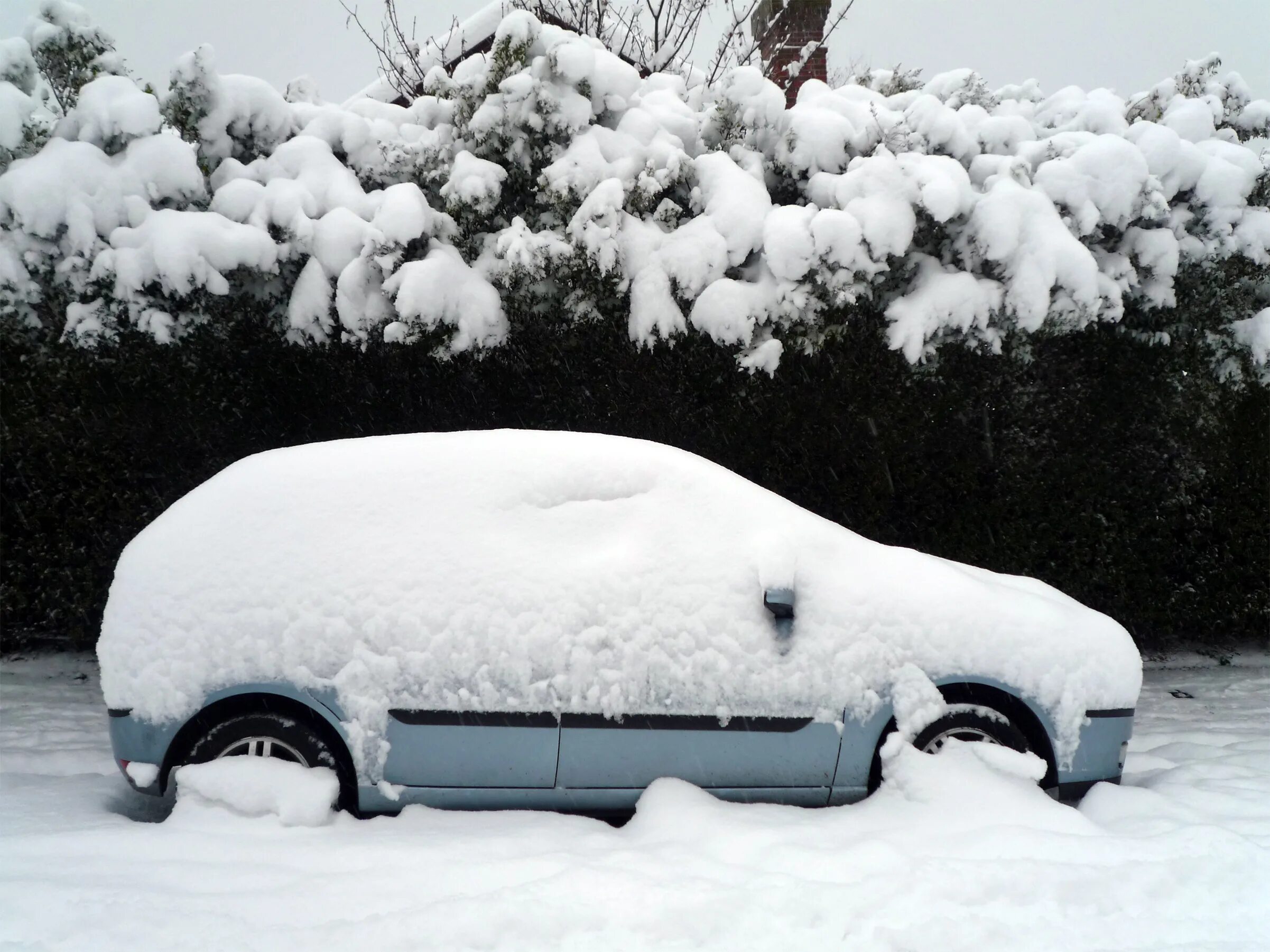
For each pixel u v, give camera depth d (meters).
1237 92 7.37
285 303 6.29
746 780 3.40
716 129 6.79
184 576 3.36
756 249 6.12
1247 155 6.59
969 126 6.94
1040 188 6.11
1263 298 6.74
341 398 6.18
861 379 6.05
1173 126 7.03
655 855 2.96
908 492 6.21
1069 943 2.58
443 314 5.82
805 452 6.14
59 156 5.74
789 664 3.41
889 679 3.46
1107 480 6.27
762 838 3.10
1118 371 6.14
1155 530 6.43
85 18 6.84
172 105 6.43
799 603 3.51
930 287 5.90
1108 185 6.03
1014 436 6.18
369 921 2.57
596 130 6.54
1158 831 3.28
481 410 6.30
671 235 6.20
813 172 6.50
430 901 2.71
